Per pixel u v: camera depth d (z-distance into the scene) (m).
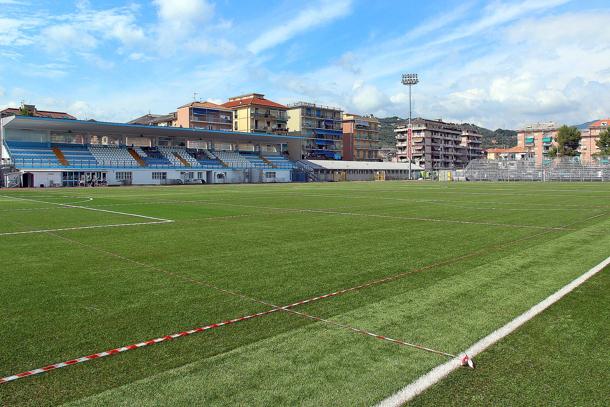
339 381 4.03
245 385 3.97
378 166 102.25
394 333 5.18
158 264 9.12
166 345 4.88
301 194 36.31
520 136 139.00
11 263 9.23
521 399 3.73
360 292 6.95
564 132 107.38
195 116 89.19
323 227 14.98
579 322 5.48
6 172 55.41
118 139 73.50
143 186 59.41
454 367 4.29
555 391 3.86
